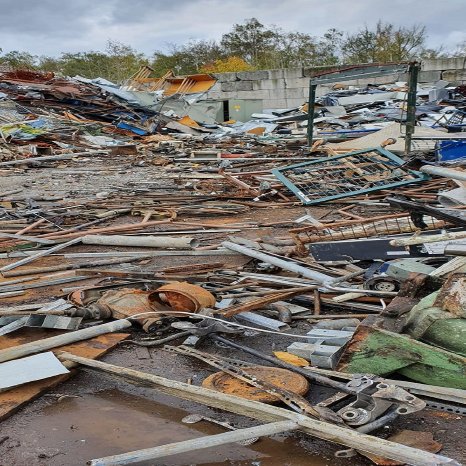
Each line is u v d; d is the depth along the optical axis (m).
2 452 2.94
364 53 50.22
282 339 4.33
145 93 28.97
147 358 4.06
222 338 4.23
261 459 2.80
